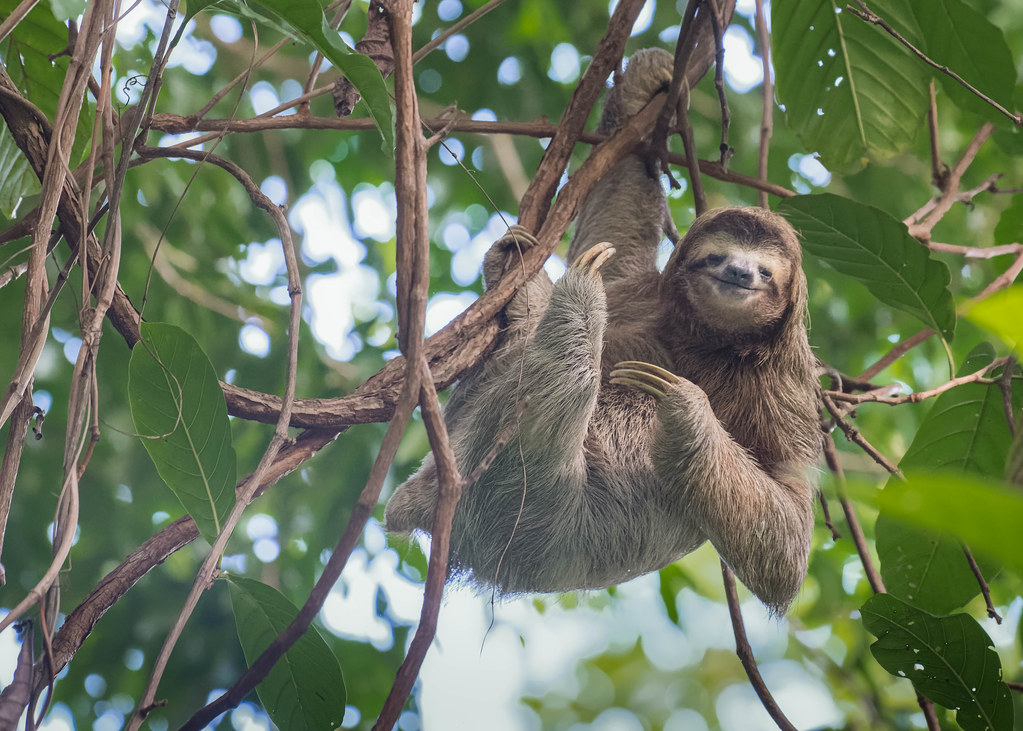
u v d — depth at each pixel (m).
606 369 10.52
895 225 8.91
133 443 16.27
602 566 10.30
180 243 16.88
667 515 10.34
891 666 8.13
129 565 7.63
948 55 10.62
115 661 15.84
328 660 7.70
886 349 18.83
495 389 9.38
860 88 11.52
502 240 9.48
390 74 9.22
